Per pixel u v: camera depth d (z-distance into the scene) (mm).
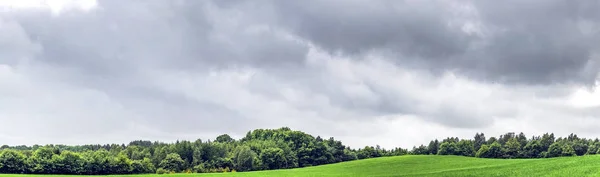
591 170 48656
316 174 84562
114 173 120438
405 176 65750
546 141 158625
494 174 58031
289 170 100938
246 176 83750
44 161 112250
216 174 90938
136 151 145750
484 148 162000
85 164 117188
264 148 161625
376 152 180750
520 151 157625
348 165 108438
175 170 139250
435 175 63531
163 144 169250
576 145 159750
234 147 169750
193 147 157750
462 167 82250
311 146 166000
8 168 108250
